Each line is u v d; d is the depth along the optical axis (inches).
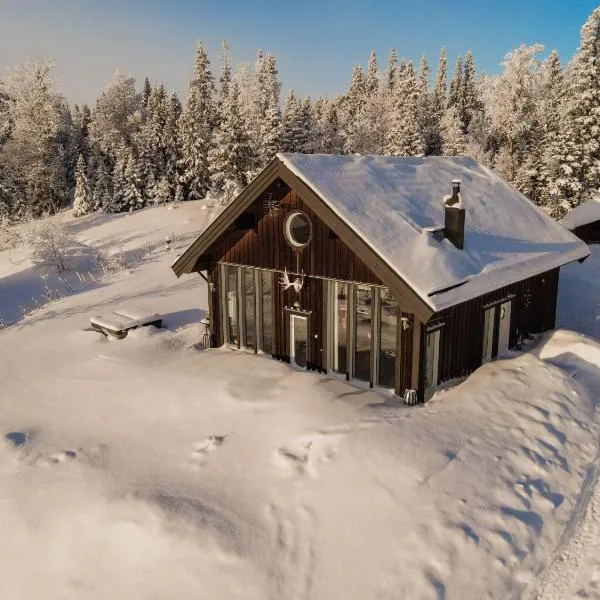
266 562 327.3
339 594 306.8
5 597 335.0
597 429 470.3
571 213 1385.3
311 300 599.5
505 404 479.8
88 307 1000.9
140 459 446.0
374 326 549.3
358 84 3430.1
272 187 598.2
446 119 2436.0
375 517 350.9
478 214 686.5
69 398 590.2
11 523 386.9
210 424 486.3
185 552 333.4
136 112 3046.3
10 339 853.2
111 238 1892.2
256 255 645.9
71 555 351.9
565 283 995.9
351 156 642.8
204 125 2532.0
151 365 664.4
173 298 986.1
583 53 1635.1
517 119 2423.7
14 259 1604.3
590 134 1654.8
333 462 396.2
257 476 402.3
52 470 438.9
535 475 397.4
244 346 692.1
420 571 315.3
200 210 2098.9
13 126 2751.0
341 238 518.3
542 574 321.7
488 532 339.9
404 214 567.2
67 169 3233.3
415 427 436.1
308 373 557.9
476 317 594.2
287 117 2262.6
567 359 617.6
